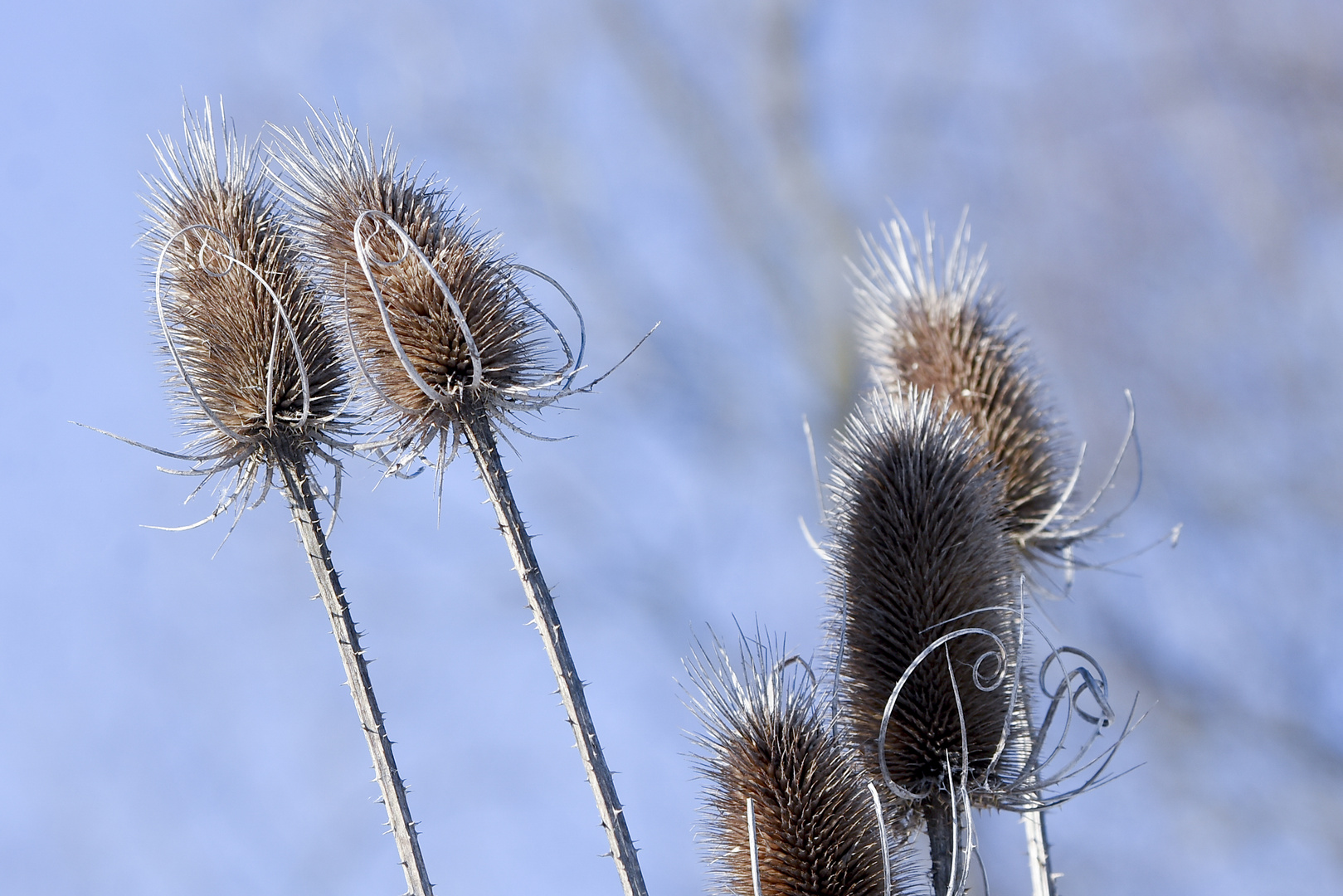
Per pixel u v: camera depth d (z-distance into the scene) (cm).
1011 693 621
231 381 654
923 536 686
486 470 650
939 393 855
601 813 592
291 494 654
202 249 674
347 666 628
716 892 622
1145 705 2098
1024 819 747
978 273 928
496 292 683
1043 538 849
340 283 680
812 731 636
